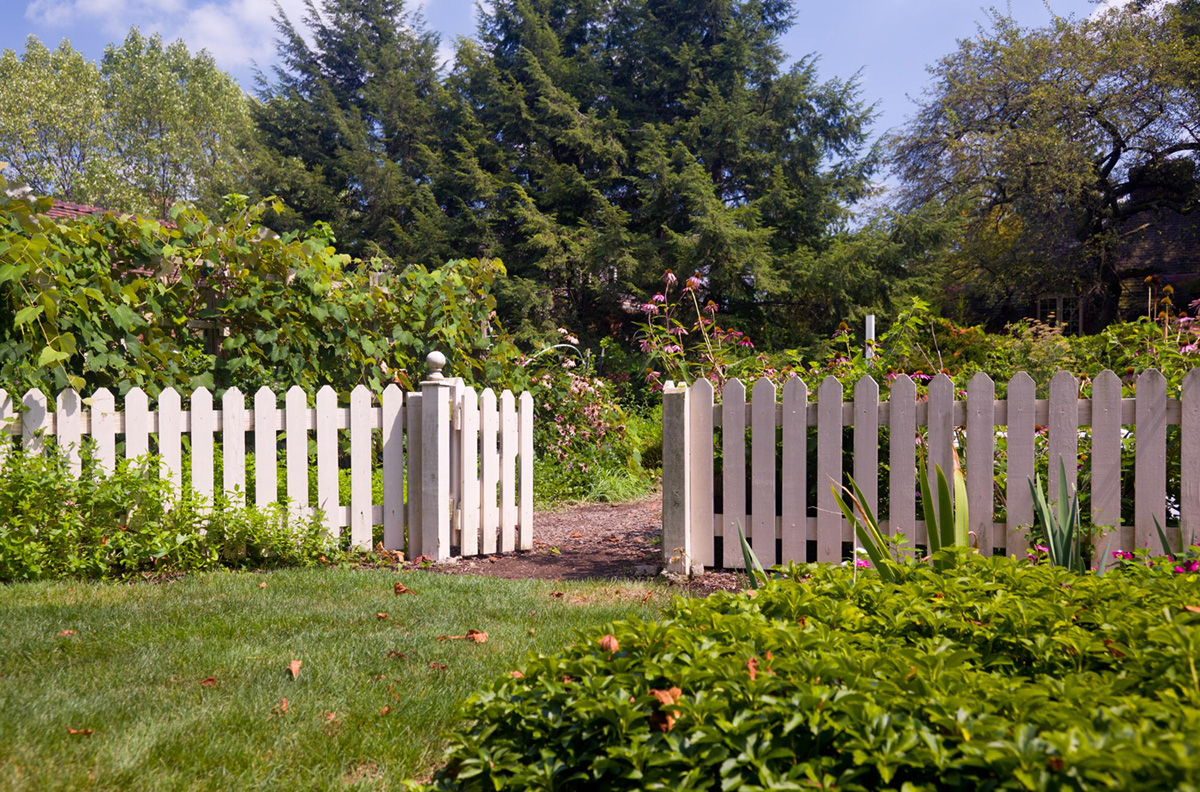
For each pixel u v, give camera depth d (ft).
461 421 17.79
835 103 65.57
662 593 13.96
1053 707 4.75
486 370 26.84
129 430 15.67
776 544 16.03
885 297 57.36
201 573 14.99
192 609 12.25
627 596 13.71
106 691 8.95
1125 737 4.19
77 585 13.74
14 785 6.84
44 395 15.46
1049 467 13.35
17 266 15.57
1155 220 70.18
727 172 67.05
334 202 70.59
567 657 6.56
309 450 22.97
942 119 70.03
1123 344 17.44
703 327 22.49
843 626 6.86
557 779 5.35
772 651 6.11
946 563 8.74
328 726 8.35
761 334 59.98
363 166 70.54
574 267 61.98
